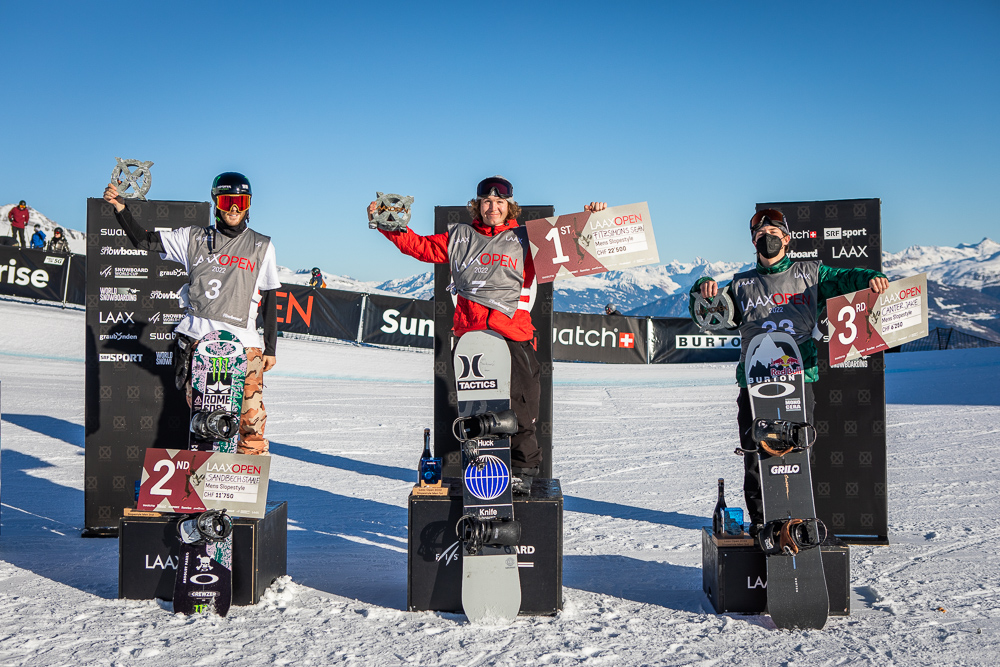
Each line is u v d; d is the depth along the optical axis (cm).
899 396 1372
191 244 387
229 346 373
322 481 709
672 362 2270
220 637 316
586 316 2216
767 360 358
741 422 381
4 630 320
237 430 367
